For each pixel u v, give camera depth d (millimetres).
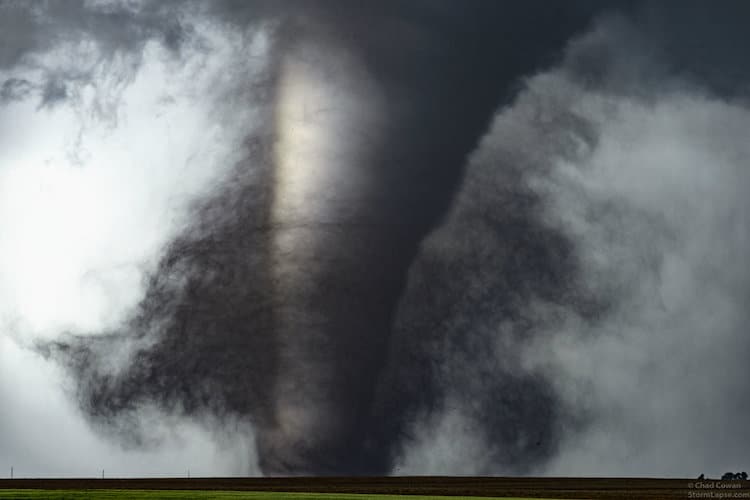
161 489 63969
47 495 53781
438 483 74125
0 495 53750
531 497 59281
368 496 52719
